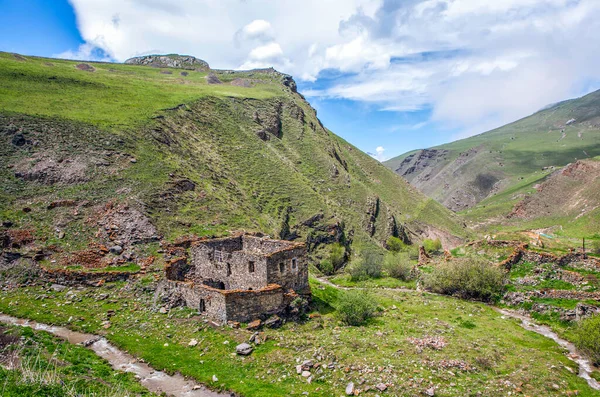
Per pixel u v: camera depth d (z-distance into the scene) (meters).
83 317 28.91
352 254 97.25
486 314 35.72
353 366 21.89
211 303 28.22
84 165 59.28
